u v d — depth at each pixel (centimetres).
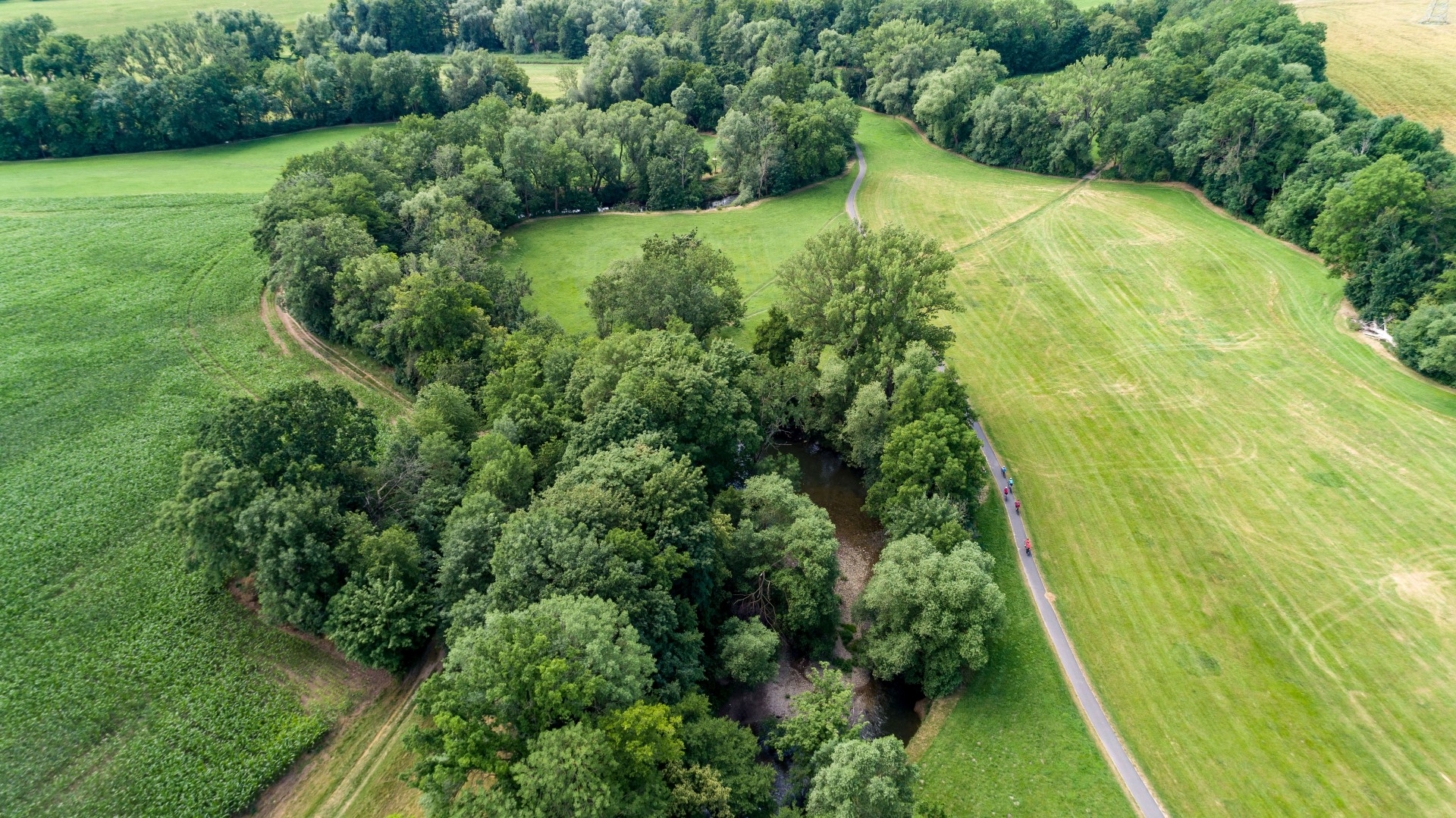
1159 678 6056
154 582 6319
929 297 8638
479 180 12800
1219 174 13525
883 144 17712
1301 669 6078
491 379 7925
